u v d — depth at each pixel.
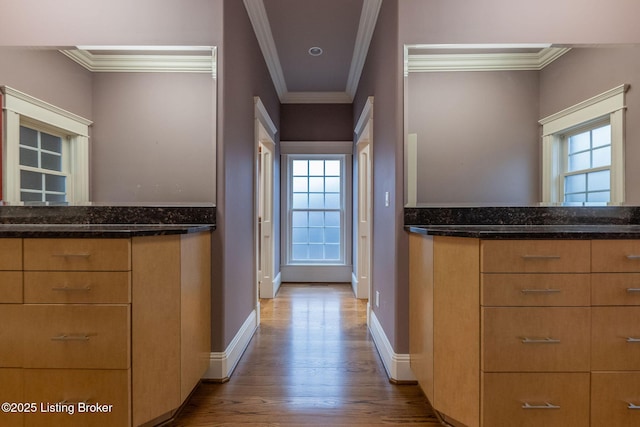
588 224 1.93
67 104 1.98
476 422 1.33
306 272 4.44
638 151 1.92
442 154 1.95
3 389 1.33
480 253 1.32
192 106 1.98
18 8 1.96
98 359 1.32
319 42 3.06
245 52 2.44
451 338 1.43
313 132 4.34
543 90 1.96
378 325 2.38
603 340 1.33
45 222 1.95
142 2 1.98
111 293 1.32
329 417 1.58
